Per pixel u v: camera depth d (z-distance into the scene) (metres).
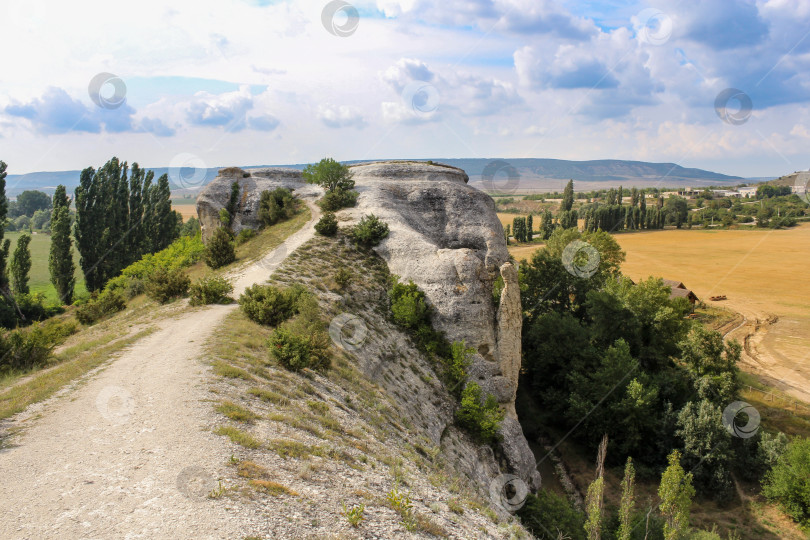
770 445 35.75
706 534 25.75
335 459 13.87
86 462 11.53
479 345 35.66
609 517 29.28
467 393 30.52
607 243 65.06
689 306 54.69
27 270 67.75
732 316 78.44
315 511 10.65
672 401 41.69
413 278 38.81
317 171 57.69
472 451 28.14
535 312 56.78
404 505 12.34
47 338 23.30
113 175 78.12
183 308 31.14
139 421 13.84
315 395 19.05
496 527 14.74
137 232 83.94
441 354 34.56
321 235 45.84
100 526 9.05
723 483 34.75
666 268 114.19
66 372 18.84
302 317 26.19
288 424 15.16
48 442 12.63
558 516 25.86
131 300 51.09
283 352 20.73
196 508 9.74
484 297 37.62
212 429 13.43
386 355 29.78
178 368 18.58
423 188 55.41
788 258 122.38
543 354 46.12
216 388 16.53
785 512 32.75
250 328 25.11
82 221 74.94
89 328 33.97
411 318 34.94
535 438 42.38
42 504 9.77
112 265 77.69
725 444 35.62
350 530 10.30
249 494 10.55
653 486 36.12
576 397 41.16
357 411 19.78
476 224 51.34
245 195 65.44
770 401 48.22
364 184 58.03
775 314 79.31
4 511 9.50
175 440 12.63
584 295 57.06
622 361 40.84
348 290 35.84
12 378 20.08
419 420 25.33
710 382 40.53
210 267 46.62
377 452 16.28
